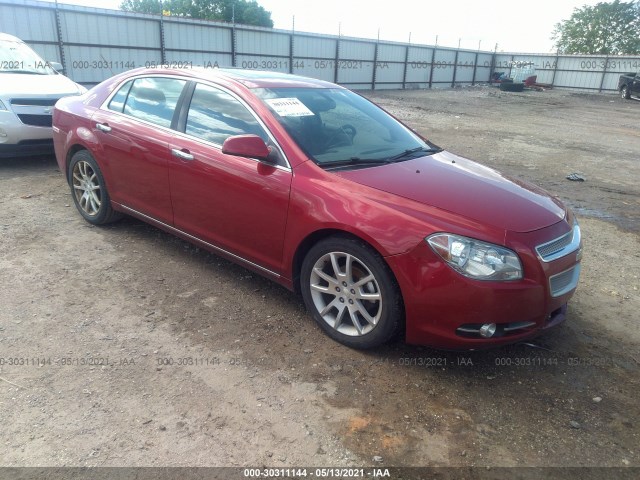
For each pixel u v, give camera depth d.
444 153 4.18
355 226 3.00
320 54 28.31
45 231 4.92
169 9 52.44
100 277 4.05
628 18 54.75
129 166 4.41
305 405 2.75
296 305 3.79
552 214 3.20
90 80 19.12
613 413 2.83
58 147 5.25
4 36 8.24
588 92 36.34
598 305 4.11
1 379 2.81
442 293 2.81
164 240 4.85
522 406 2.85
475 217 2.92
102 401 2.69
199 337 3.32
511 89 34.91
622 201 7.34
